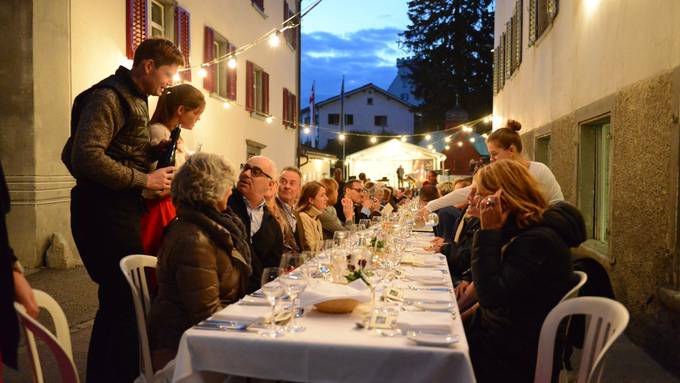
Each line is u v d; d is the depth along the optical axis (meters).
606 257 6.39
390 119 54.44
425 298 3.16
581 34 7.66
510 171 2.99
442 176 25.45
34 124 8.09
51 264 8.23
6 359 1.91
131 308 3.64
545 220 2.90
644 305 5.04
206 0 13.34
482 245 2.89
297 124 23.22
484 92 47.56
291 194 5.92
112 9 9.73
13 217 8.11
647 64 5.06
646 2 5.12
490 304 2.84
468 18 48.09
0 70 8.11
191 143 12.33
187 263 2.99
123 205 3.65
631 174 5.44
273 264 4.48
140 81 3.74
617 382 4.24
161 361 3.04
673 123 4.39
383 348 2.31
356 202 9.54
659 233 4.70
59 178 8.59
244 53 16.22
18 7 8.05
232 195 4.50
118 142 3.68
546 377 2.63
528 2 12.18
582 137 7.69
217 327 2.55
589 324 2.61
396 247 4.74
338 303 2.81
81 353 4.60
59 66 8.51
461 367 2.26
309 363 2.37
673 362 4.39
